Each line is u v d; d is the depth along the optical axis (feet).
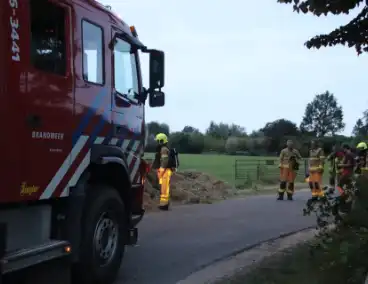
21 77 13.89
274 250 25.82
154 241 28.63
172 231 32.04
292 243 27.63
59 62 15.80
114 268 19.44
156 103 22.11
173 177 55.83
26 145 14.12
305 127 398.42
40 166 14.75
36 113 14.49
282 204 48.21
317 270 17.87
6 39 13.38
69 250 15.84
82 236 17.42
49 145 15.17
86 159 17.35
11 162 13.56
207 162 126.11
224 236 30.30
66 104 16.06
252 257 24.30
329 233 18.95
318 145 50.85
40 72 14.73
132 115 21.35
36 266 14.99
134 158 21.65
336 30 22.93
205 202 49.55
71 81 16.34
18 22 13.83
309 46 23.67
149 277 20.72
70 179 16.38
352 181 17.92
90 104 17.60
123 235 20.18
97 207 18.06
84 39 17.34
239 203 48.93
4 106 13.28
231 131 272.10
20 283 14.65
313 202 20.49
